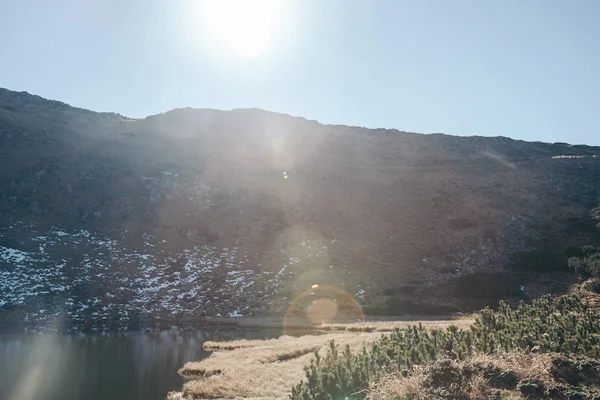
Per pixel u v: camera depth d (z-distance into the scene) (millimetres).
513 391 7562
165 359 27203
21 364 25984
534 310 16594
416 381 8312
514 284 46219
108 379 22000
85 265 56000
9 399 18688
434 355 10852
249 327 42156
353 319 43094
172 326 42969
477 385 7723
